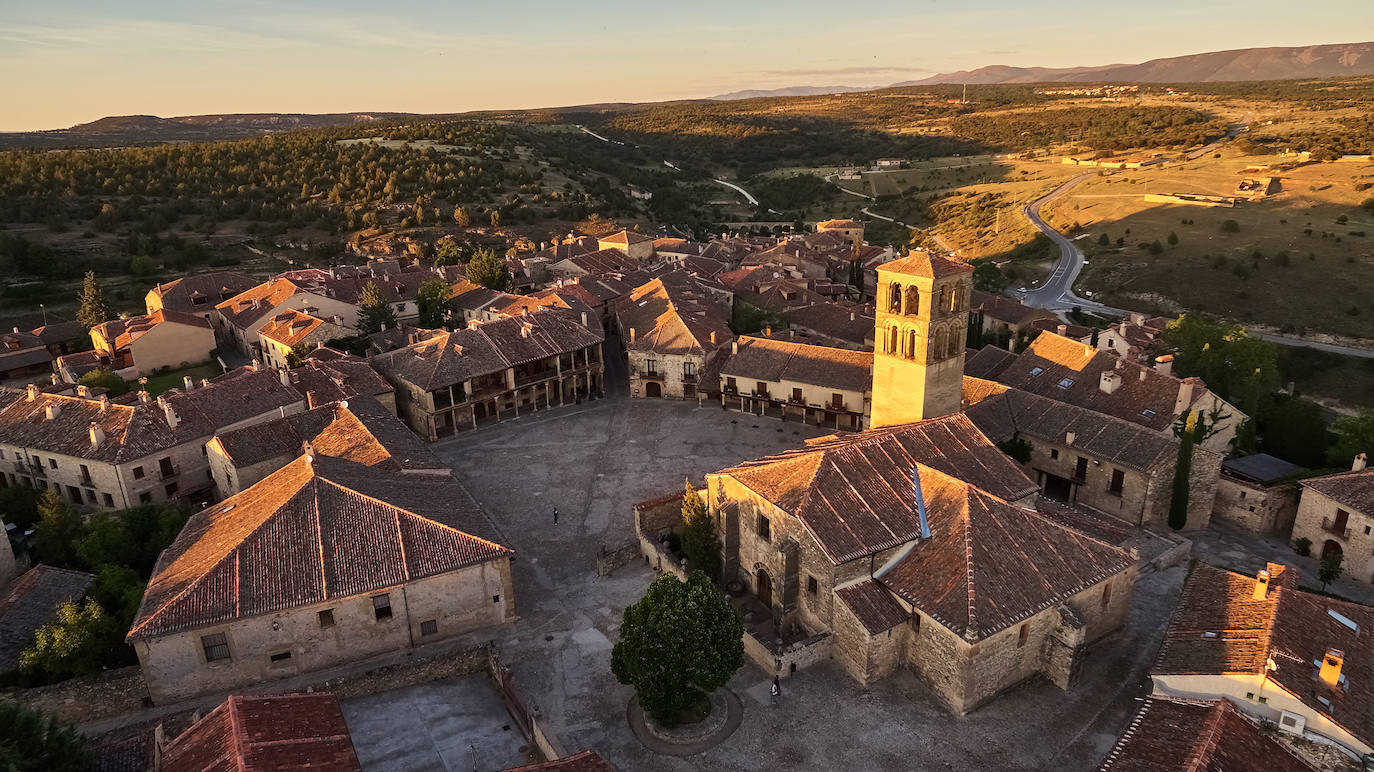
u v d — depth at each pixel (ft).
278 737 102.53
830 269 517.14
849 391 265.34
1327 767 104.37
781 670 145.28
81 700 136.05
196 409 226.79
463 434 274.57
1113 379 236.63
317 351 298.76
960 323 192.75
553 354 292.20
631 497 223.92
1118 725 132.16
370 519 158.20
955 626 130.82
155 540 177.06
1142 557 180.24
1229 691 113.60
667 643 125.80
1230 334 273.75
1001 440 217.15
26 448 215.51
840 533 146.61
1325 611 127.65
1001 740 129.49
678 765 127.34
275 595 143.33
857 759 126.93
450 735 134.51
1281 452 234.58
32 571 161.68
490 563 159.02
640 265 501.56
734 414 288.71
